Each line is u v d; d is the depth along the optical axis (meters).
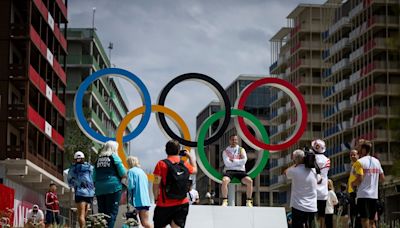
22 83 42.88
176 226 11.23
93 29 75.12
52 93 48.56
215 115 18.92
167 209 11.16
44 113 46.91
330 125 83.19
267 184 101.00
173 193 11.15
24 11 45.19
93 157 60.88
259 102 106.38
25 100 41.00
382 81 66.75
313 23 86.25
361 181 13.77
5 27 41.56
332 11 86.62
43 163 44.91
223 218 16.20
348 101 73.25
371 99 66.88
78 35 74.44
